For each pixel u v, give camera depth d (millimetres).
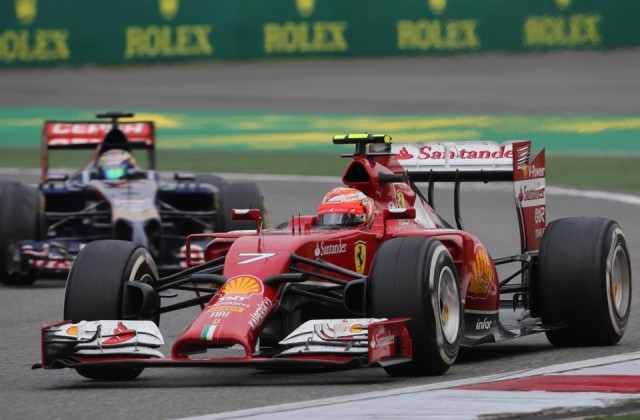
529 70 168125
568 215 73812
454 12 175500
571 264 34344
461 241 32938
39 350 36688
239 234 32438
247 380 30484
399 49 176500
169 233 58000
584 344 35125
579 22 173500
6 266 53719
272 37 179125
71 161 117438
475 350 35531
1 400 28234
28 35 181250
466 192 88938
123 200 54250
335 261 31469
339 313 33344
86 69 179750
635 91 154750
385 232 32812
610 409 24750
